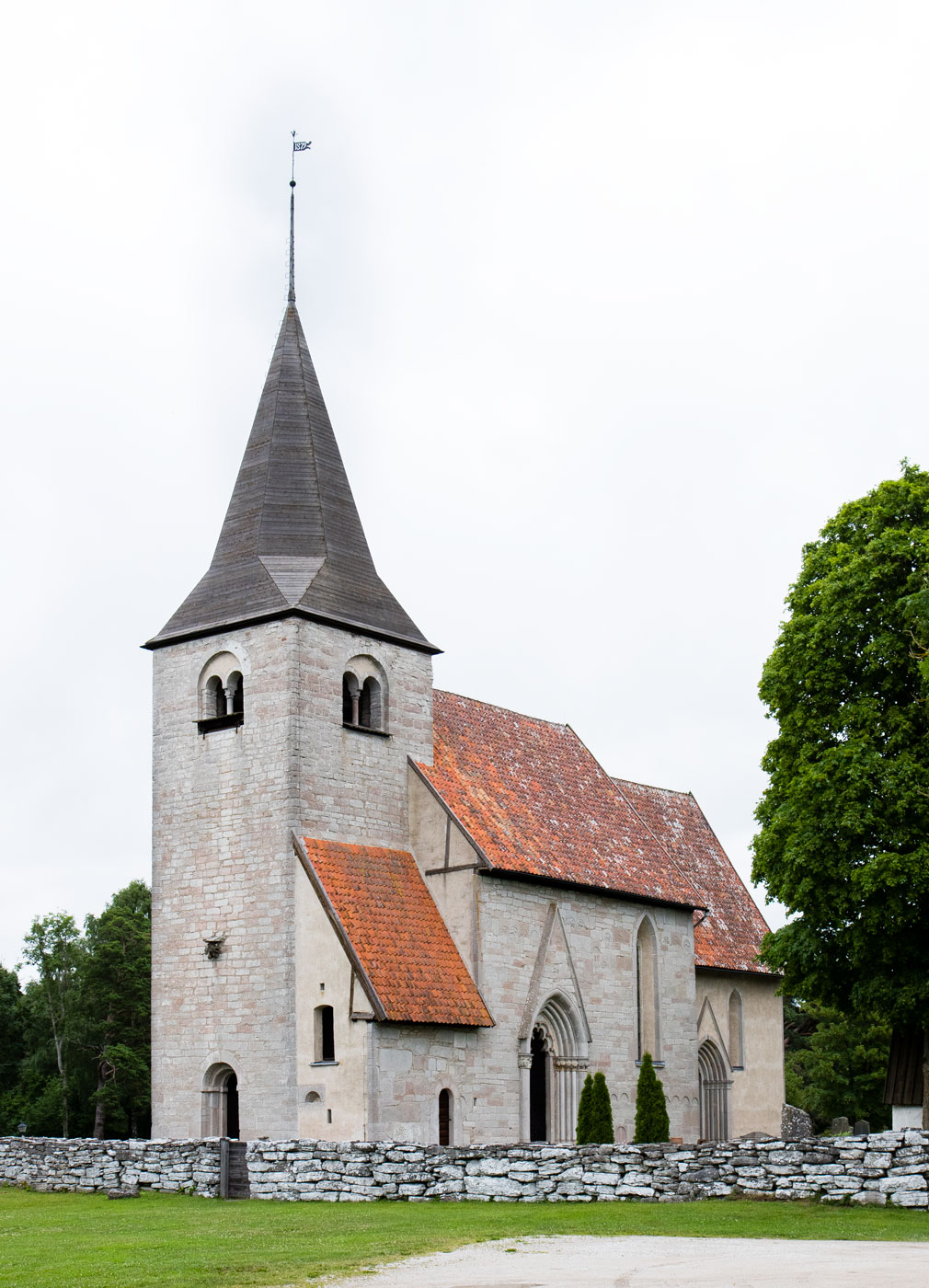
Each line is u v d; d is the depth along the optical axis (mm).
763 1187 26062
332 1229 23953
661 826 58656
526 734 50688
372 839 40562
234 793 39844
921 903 37625
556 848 44531
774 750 41500
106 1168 34312
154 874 41281
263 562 41406
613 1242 21359
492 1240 21891
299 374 44688
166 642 42219
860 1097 71812
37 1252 22047
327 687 40125
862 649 39750
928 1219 23328
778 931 41031
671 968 48781
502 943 40531
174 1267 19562
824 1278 16969
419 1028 36969
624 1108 44875
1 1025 84312
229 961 38938
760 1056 55844
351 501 44375
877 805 37312
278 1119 36875
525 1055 40375
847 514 42094
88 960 81188
